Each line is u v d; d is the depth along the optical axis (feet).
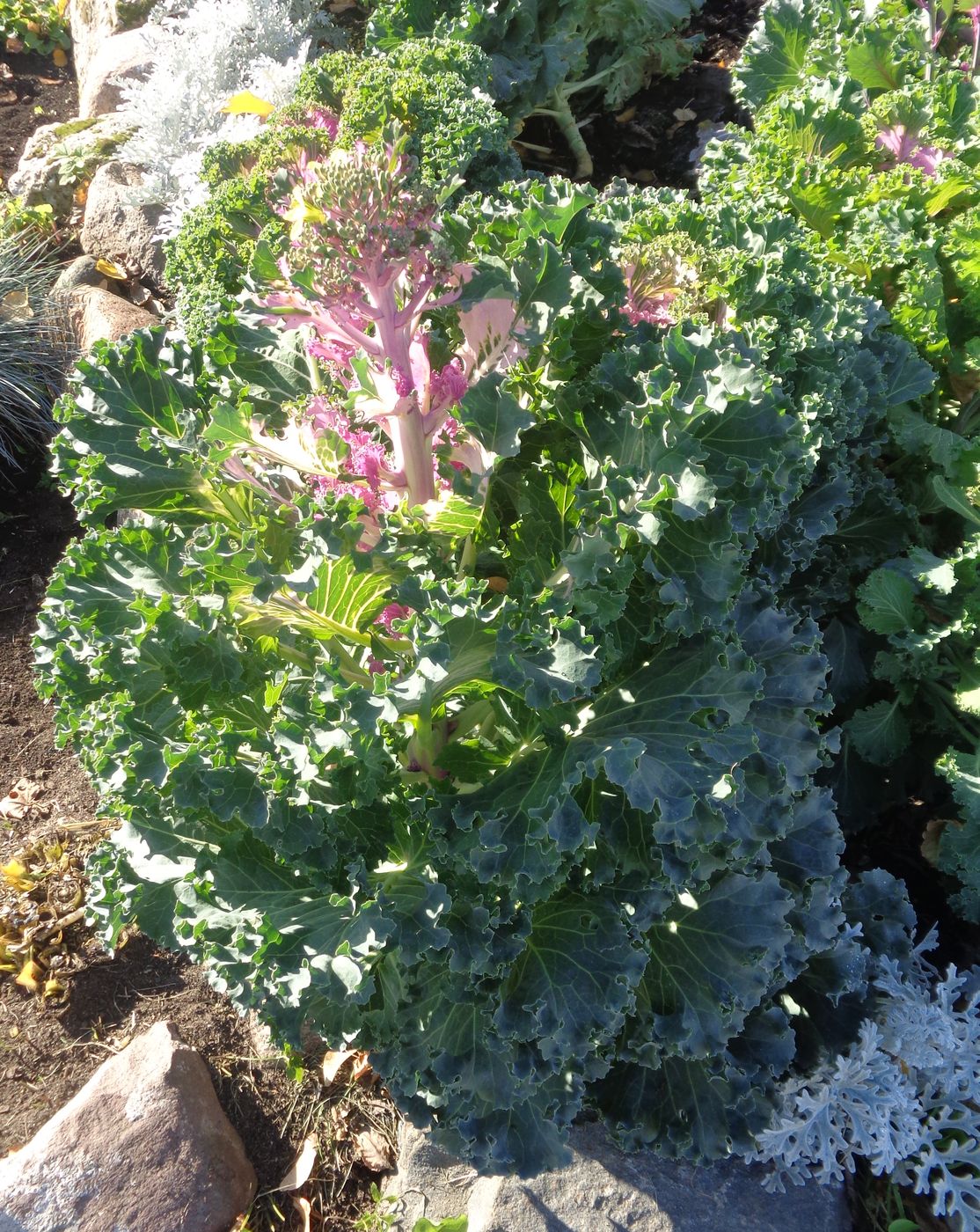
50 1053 2.78
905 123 3.82
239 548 1.87
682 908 2.19
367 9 5.94
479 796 1.94
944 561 2.83
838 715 3.15
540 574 2.18
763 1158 2.30
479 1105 2.13
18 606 4.09
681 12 4.75
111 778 1.85
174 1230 2.35
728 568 1.96
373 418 2.12
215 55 5.10
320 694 1.74
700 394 1.99
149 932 2.10
